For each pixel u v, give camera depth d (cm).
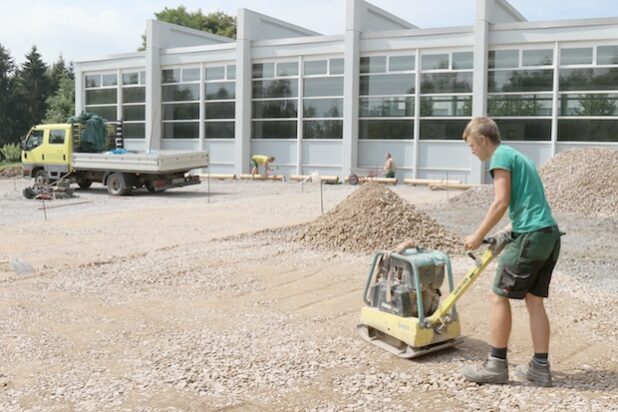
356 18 2920
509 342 547
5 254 1045
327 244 1059
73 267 920
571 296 733
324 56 3073
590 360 501
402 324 500
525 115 2642
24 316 655
